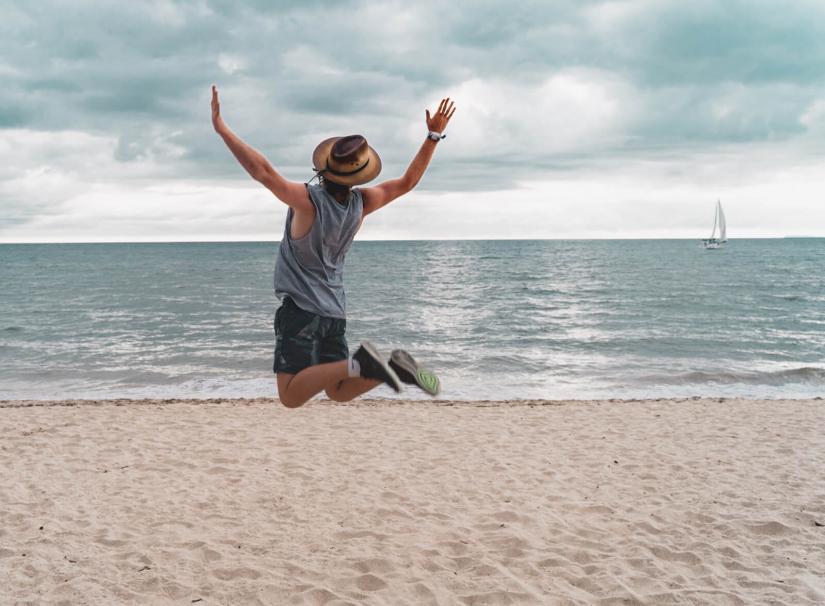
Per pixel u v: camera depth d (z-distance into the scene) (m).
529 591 4.72
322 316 3.16
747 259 95.31
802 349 20.70
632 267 74.00
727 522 6.01
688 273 62.09
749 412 11.16
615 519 6.18
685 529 5.91
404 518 6.21
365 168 3.03
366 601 4.57
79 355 19.39
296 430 9.77
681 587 4.82
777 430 9.73
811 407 11.62
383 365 2.98
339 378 2.99
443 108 3.26
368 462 8.06
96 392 14.34
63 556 5.23
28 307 33.41
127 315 29.73
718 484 7.16
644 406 11.86
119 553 5.31
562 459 8.22
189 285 48.66
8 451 8.43
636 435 9.51
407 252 134.25
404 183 3.31
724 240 135.25
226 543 5.57
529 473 7.62
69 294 41.19
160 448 8.66
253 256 121.88
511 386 15.11
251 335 23.36
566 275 59.72
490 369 17.31
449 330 24.58
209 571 5.00
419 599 4.62
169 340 22.33
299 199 2.94
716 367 17.61
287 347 3.12
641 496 6.82
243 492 6.92
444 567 5.12
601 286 46.31
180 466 7.85
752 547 5.52
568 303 34.59
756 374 16.36
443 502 6.65
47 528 5.82
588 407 11.78
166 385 15.05
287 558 5.28
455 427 10.05
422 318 28.16
